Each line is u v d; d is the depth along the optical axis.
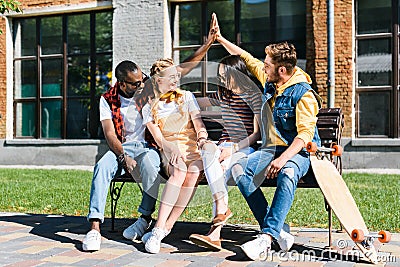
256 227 5.05
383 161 11.00
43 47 14.29
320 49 11.36
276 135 4.14
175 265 3.65
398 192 7.48
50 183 9.20
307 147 3.89
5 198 7.32
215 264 3.67
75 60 13.96
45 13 13.98
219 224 4.05
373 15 11.37
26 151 14.03
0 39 14.29
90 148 13.44
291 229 4.98
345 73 11.23
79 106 13.95
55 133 14.20
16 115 14.55
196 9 12.78
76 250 4.09
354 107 11.38
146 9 12.84
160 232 4.07
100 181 4.20
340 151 4.17
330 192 3.83
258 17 12.29
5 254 3.96
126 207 6.41
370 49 11.38
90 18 13.75
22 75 14.48
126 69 4.40
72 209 6.41
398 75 11.20
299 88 4.05
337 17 11.24
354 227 3.72
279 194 3.81
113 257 3.88
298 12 11.97
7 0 11.27
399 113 11.20
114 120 4.47
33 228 4.96
